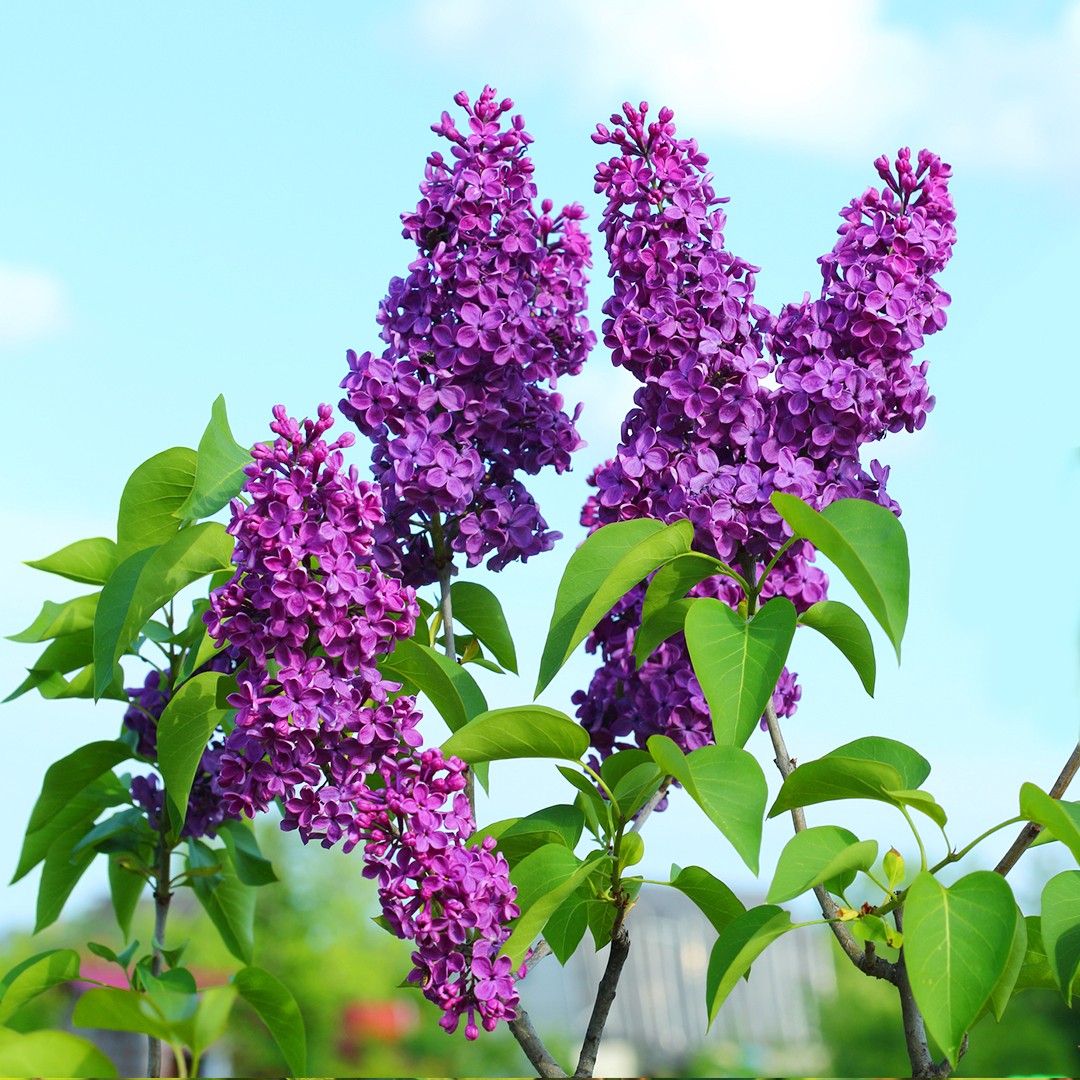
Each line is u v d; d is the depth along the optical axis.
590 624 0.96
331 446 0.95
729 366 1.02
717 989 0.92
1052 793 0.98
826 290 1.04
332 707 0.94
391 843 0.93
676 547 0.97
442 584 1.07
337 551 0.94
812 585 1.08
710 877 1.00
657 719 1.09
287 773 0.94
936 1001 0.86
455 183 1.05
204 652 1.07
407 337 1.06
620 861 0.98
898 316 1.01
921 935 0.87
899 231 1.03
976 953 0.87
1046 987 0.98
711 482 1.00
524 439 1.06
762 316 1.05
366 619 0.95
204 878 1.21
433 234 1.06
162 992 0.96
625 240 1.04
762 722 1.10
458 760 0.94
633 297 1.03
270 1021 0.99
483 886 0.92
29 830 1.13
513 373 1.05
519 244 1.06
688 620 0.96
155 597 1.01
